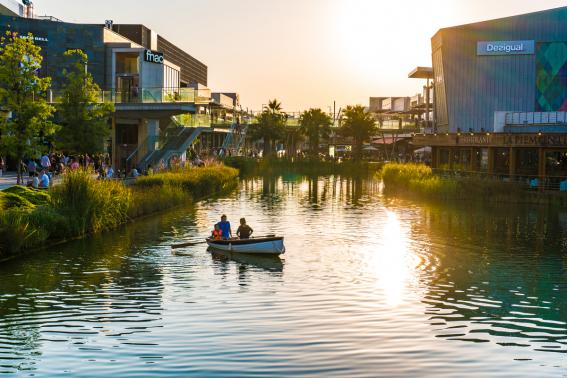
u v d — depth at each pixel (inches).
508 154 2598.4
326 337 679.7
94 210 1344.7
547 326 740.0
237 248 1173.1
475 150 2810.0
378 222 1642.5
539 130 2810.0
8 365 591.5
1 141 1615.4
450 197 2276.1
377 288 914.7
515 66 3671.3
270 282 943.0
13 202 1275.8
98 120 2030.0
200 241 1264.8
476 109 3750.0
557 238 1405.0
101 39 2984.7
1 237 1059.9
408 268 1064.2
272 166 4222.4
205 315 760.3
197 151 4001.0
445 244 1310.3
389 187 2854.3
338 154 6210.6
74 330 697.6
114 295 853.2
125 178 2100.1
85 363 597.6
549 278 1000.2
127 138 2687.0
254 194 2420.0
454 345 663.1
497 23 3686.0
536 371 593.0
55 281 927.0
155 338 669.9
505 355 636.1
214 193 2415.1
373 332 701.3
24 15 3174.2
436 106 4168.3
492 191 2250.2
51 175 1811.0
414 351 641.0
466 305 829.8
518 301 854.5
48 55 2893.7
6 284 904.9
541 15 3617.1
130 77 3031.5
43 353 624.1
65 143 1932.8
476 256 1181.7
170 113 2343.8
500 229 1535.4
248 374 571.8
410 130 4899.1
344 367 592.4
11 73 1617.9
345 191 2623.0
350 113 4788.4
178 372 575.2
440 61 3890.3
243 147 4522.6
